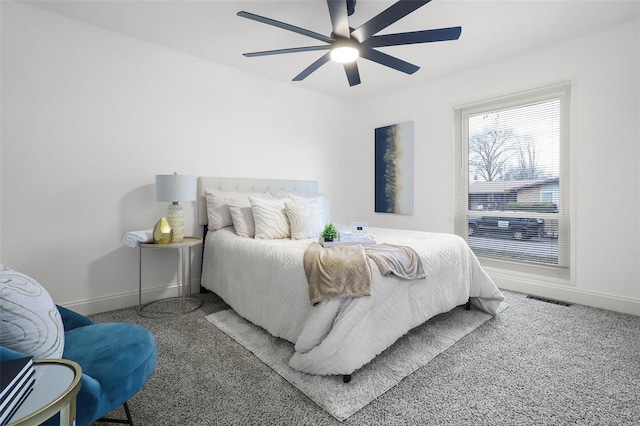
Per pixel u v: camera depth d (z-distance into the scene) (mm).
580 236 2973
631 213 2703
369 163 4754
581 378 1771
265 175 3873
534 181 3303
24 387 816
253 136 3752
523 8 2449
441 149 3938
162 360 1968
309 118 4316
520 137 3383
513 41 2979
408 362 1917
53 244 2562
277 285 2141
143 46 2955
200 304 2957
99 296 2777
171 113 3135
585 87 2885
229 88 3533
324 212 3488
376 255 1981
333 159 4629
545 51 3105
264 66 3533
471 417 1468
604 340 2223
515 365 1903
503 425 1419
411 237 2807
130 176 2912
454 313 2711
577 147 2953
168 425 1425
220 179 3432
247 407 1543
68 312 1510
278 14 2504
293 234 2949
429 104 4035
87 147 2691
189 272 3225
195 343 2191
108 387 1088
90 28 2684
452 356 2008
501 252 3582
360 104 4852
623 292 2762
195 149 3301
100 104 2746
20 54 2400
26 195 2447
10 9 2357
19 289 1063
